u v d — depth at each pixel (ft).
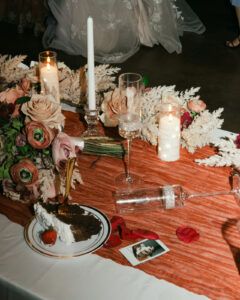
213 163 4.26
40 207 3.43
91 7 13.23
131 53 14.06
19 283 3.05
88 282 3.06
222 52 14.62
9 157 3.75
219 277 3.14
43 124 3.57
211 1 20.29
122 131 4.05
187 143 4.60
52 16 14.84
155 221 3.69
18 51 14.47
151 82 12.50
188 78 12.75
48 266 3.19
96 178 4.27
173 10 14.55
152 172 4.37
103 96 5.23
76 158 3.83
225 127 10.03
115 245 3.40
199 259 3.30
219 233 3.56
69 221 3.34
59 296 2.95
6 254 3.31
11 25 16.52
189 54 14.40
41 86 4.92
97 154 4.59
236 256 3.33
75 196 4.01
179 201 3.82
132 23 13.85
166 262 3.26
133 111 3.98
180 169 4.43
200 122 4.53
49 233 3.28
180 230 3.54
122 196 3.84
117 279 3.09
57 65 5.32
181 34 15.92
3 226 3.61
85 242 3.36
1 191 4.05
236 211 3.82
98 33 13.52
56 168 3.56
